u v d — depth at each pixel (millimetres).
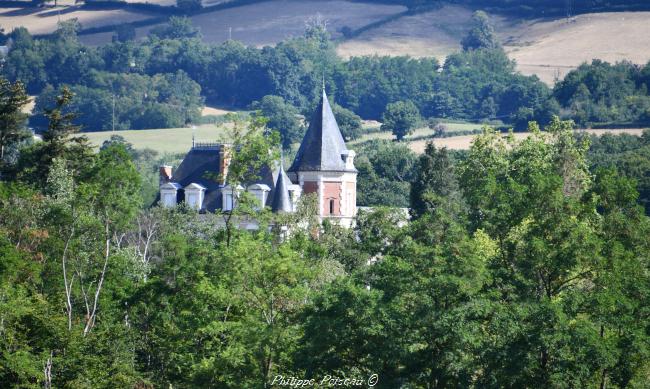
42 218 160000
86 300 143750
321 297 124812
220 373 124625
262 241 139000
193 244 157000
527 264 129250
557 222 132875
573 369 119500
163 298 141625
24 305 135375
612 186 151125
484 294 123938
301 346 123812
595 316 124500
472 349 120250
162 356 140375
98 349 134125
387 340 119500
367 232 181500
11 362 126875
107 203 153625
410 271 124812
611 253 130750
